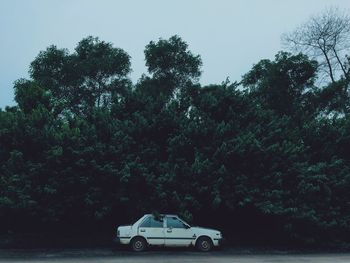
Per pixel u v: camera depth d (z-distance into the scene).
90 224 23.09
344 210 22.61
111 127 21.59
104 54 32.16
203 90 25.08
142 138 22.16
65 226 23.05
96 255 18.42
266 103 30.19
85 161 20.09
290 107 31.22
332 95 31.92
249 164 21.53
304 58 32.00
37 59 31.50
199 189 20.38
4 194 19.23
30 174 19.33
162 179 20.30
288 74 31.70
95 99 31.62
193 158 21.78
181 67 32.72
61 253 18.95
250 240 24.09
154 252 19.44
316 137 24.44
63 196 19.98
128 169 19.97
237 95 23.73
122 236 19.64
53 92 30.66
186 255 18.59
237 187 20.69
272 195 20.86
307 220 21.17
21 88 23.47
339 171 23.09
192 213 22.20
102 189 20.38
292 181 21.98
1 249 20.03
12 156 19.14
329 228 21.88
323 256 19.38
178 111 23.56
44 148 20.02
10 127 20.25
